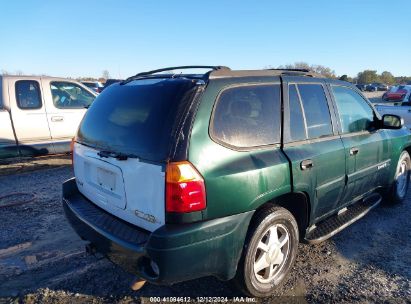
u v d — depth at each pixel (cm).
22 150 726
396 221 469
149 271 253
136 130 270
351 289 320
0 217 484
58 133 773
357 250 390
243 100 290
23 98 730
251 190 271
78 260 369
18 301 303
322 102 369
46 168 762
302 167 312
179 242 240
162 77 302
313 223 348
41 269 352
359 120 422
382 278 337
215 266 260
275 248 306
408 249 394
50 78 770
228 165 263
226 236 260
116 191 285
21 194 582
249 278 286
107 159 289
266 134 301
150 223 257
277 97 318
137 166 259
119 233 269
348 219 402
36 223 465
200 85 265
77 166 346
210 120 262
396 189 508
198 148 251
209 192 250
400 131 508
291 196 329
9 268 354
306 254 381
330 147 355
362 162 409
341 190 378
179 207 240
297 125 330
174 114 254
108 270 350
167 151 245
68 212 328
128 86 316
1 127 701
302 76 357
